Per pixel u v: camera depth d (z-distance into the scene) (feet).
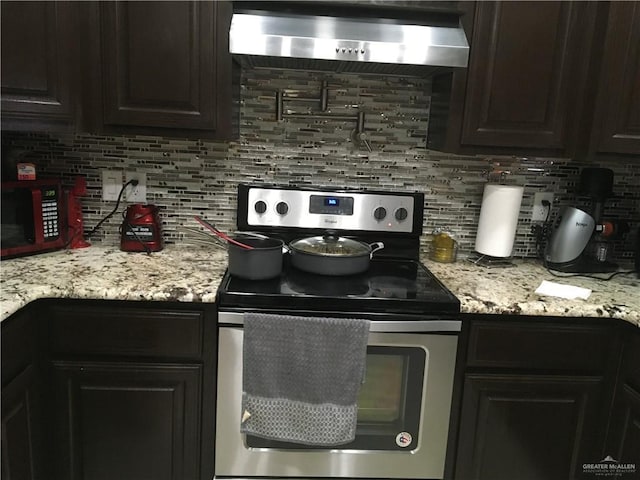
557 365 5.47
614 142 5.84
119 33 5.57
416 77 6.73
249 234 6.33
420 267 6.57
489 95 5.89
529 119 5.97
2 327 4.44
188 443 5.44
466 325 5.34
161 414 5.36
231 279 5.61
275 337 5.07
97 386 5.28
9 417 4.58
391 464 5.57
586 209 6.68
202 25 5.61
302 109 6.75
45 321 5.11
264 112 6.72
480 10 5.69
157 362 5.29
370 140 6.86
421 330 5.22
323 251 5.97
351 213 6.76
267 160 6.84
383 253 6.89
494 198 6.64
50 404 5.27
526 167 7.02
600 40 5.69
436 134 6.42
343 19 5.62
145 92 5.70
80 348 5.19
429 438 5.52
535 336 5.38
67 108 5.55
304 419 5.16
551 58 5.84
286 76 6.64
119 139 6.67
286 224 6.73
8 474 4.60
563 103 5.95
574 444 5.67
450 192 7.04
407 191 6.95
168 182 6.82
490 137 5.98
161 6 5.55
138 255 6.40
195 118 5.80
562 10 5.75
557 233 6.61
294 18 5.56
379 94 6.76
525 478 5.73
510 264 6.91
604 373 5.52
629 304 5.37
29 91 5.32
